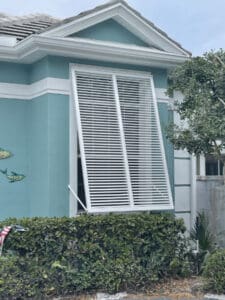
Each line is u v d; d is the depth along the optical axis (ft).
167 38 37.99
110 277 31.01
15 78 36.55
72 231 30.83
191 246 36.22
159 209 35.99
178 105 35.50
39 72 35.81
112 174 34.58
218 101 33.19
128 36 37.91
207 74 33.76
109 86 36.19
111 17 36.81
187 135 33.09
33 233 29.89
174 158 41.73
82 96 35.12
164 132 38.01
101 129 34.99
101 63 36.52
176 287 32.50
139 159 36.19
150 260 32.86
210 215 41.52
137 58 36.91
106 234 31.83
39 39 33.35
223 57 34.27
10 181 35.83
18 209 35.96
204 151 33.42
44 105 35.06
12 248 29.55
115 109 35.78
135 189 35.47
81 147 33.83
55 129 34.76
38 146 35.63
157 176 36.52
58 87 35.06
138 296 30.89
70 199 34.96
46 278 29.40
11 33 37.86
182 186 42.55
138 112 36.91
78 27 35.32
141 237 32.94
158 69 38.91
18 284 28.45
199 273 34.96
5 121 35.99
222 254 31.53
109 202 34.06
